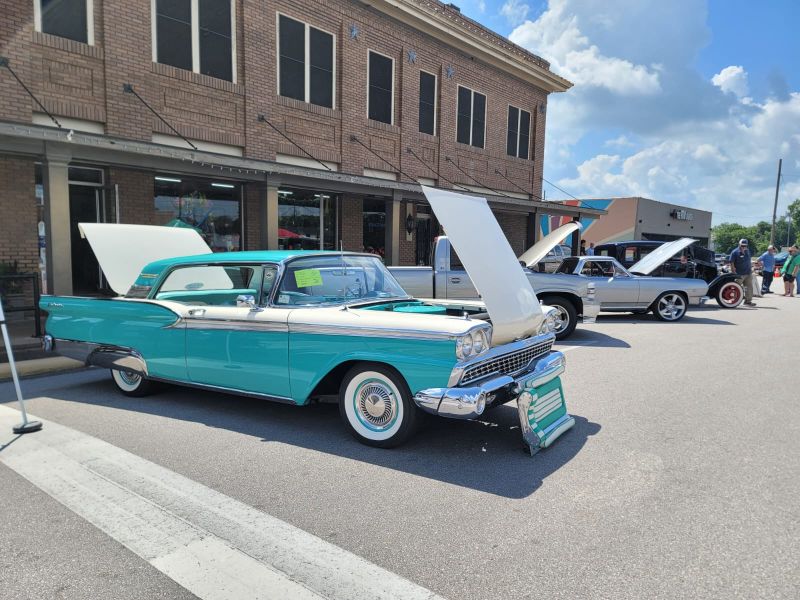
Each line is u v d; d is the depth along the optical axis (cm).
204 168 1009
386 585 251
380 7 1504
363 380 431
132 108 1053
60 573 262
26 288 986
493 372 422
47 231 808
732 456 409
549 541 288
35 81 939
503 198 1692
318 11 1372
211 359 500
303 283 484
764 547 282
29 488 354
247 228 1291
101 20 1010
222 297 567
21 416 507
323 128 1410
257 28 1243
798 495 343
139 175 1113
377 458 406
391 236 1368
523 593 245
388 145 1588
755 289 1795
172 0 1106
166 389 621
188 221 1198
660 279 1176
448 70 1739
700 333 1020
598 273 1162
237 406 545
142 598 242
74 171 1047
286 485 359
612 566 265
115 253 647
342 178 1208
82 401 567
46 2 951
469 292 957
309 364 444
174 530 301
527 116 2122
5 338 459
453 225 432
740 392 593
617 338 962
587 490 350
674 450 421
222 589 249
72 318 602
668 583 252
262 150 1268
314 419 502
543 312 487
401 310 501
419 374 395
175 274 566
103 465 392
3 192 957
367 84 1512
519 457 407
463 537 293
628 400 561
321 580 255
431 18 1617
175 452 418
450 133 1773
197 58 1152
